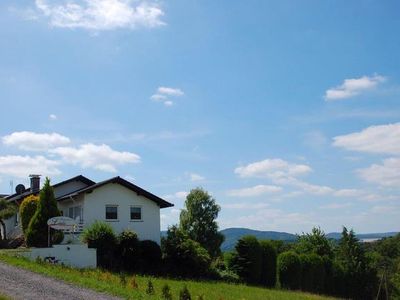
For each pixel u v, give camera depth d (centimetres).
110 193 4291
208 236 6650
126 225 4312
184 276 3912
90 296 1944
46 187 3816
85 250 3381
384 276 6094
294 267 4791
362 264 6031
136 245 3800
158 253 3900
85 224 4144
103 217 4238
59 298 1852
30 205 4209
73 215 4506
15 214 4825
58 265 2944
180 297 2320
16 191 5666
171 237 4044
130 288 2306
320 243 6291
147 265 3822
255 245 4503
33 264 2670
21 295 1841
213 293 2962
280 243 6781
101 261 3588
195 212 6700
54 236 3644
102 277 2572
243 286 3803
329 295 5162
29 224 3781
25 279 2188
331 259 5753
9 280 2134
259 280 4512
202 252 4056
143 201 4412
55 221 3525
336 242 6656
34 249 3189
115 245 3734
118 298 1977
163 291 2294
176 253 3944
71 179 4925
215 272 4212
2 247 4134
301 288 4872
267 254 4644
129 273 3534
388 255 11275
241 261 4438
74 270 2748
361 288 5969
